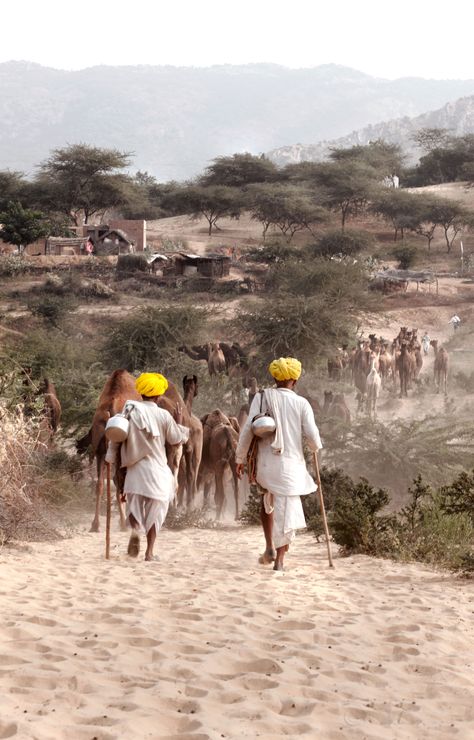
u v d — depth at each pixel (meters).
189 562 10.84
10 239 119.69
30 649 6.21
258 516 16.05
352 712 5.17
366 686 5.78
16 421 13.85
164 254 107.62
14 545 11.51
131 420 10.59
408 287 99.69
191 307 45.12
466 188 167.75
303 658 6.32
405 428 21.12
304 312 44.66
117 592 8.59
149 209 171.88
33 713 4.84
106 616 7.45
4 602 7.83
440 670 6.15
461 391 46.38
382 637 7.13
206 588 8.84
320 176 144.12
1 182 142.12
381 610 8.17
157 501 10.80
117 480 11.30
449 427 21.36
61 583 9.02
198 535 14.34
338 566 10.82
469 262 120.44
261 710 5.09
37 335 30.14
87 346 43.88
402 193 136.88
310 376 42.72
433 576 10.18
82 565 10.26
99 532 13.97
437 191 167.75
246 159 167.88
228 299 91.12
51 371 22.66
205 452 17.50
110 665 5.86
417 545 11.73
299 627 7.37
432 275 96.12
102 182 141.12
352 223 151.75
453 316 81.38
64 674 5.56
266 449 10.06
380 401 44.25
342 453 21.02
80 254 121.31
